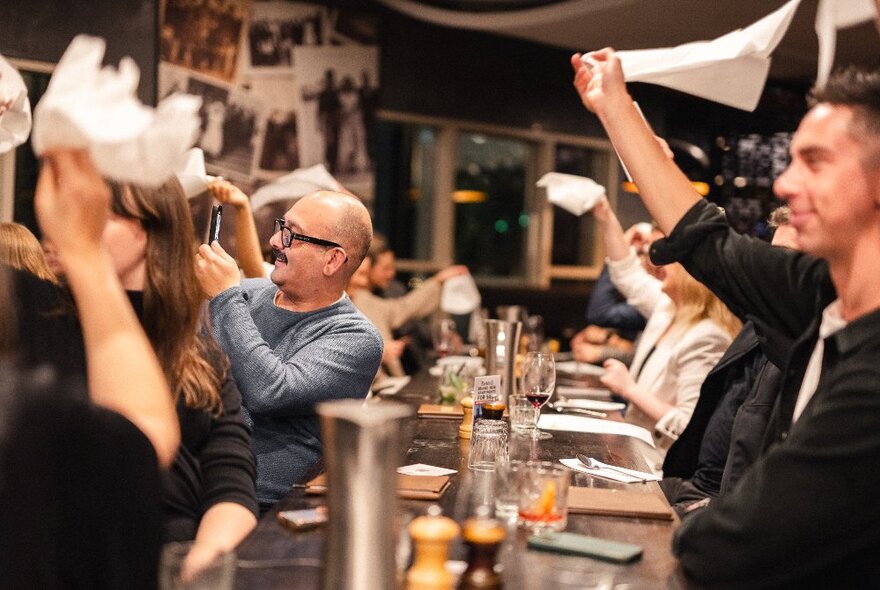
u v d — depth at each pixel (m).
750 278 1.72
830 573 1.38
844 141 1.38
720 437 2.78
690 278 3.69
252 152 7.43
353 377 2.79
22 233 2.39
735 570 1.39
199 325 1.96
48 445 1.08
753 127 9.46
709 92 1.94
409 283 8.89
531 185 9.58
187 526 1.77
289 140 7.62
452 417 3.24
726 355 2.80
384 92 8.45
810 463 1.33
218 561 1.25
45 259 2.38
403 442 2.70
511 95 9.20
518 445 2.46
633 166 1.80
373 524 1.19
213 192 3.42
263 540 1.63
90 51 1.15
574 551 1.58
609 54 1.81
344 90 7.89
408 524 1.58
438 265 9.06
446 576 1.26
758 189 9.47
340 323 2.84
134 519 1.16
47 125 1.12
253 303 2.93
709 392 2.88
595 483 2.21
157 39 6.75
